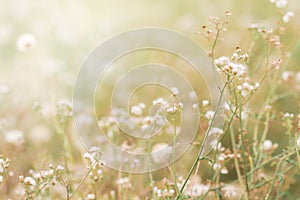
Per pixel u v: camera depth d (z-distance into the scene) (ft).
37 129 15.25
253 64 15.75
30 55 20.01
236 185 13.20
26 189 10.52
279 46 11.75
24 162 13.71
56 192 12.05
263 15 21.39
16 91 17.51
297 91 15.15
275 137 15.43
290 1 21.79
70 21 21.85
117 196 13.00
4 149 13.84
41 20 22.43
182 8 24.18
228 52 18.37
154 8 23.95
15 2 23.36
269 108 12.73
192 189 11.64
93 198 11.43
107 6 24.04
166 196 10.86
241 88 10.57
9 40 20.83
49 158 13.35
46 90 17.54
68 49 20.30
